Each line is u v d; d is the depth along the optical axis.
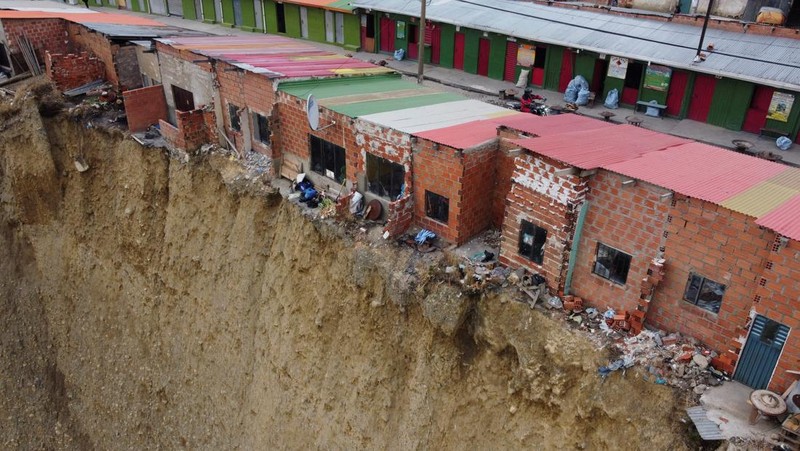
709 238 13.98
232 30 46.69
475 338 17.09
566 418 15.27
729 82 26.25
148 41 30.78
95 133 28.38
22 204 29.34
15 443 27.42
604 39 29.75
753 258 13.41
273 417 21.53
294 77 23.86
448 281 17.69
